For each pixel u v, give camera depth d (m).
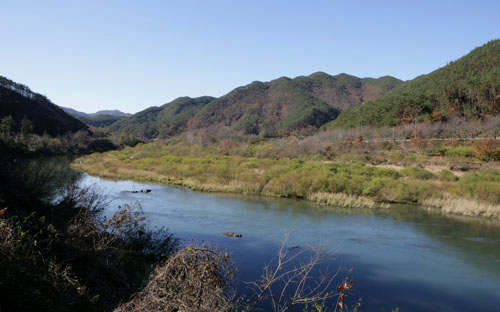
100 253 7.03
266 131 135.88
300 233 14.79
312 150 49.03
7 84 107.56
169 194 24.58
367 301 8.72
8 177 9.24
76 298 5.42
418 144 44.34
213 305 4.54
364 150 46.22
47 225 7.28
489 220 18.17
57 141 70.31
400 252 12.66
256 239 13.55
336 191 24.42
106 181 30.97
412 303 8.77
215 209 19.42
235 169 32.72
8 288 4.30
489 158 36.09
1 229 5.35
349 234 14.91
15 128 77.00
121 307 4.87
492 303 8.93
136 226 9.41
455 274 10.74
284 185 25.19
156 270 5.05
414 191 23.80
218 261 5.17
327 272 10.42
